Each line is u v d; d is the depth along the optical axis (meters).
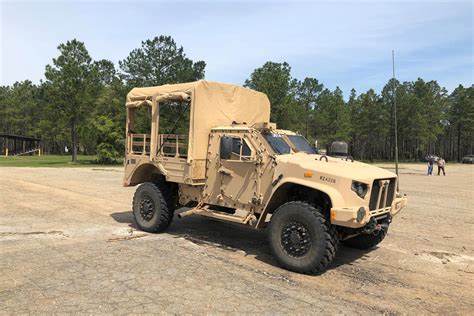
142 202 8.11
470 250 7.63
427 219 10.84
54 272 5.40
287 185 6.18
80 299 4.52
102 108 42.59
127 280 5.17
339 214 5.39
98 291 4.77
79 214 9.91
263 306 4.52
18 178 19.00
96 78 42.66
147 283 5.09
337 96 64.69
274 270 5.89
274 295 4.88
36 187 15.39
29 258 6.02
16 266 5.62
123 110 40.50
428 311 4.66
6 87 87.25
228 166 7.05
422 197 15.98
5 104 77.56
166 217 7.84
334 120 62.84
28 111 76.81
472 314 4.62
